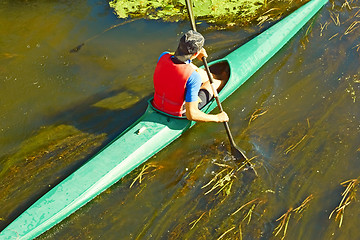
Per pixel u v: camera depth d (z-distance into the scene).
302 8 5.18
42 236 2.93
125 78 4.30
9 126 3.76
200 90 3.69
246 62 4.34
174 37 4.82
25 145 3.59
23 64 4.39
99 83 4.24
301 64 4.51
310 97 4.11
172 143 3.62
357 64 4.46
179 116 3.55
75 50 4.61
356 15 5.19
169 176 3.36
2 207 3.07
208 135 3.72
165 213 3.10
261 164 3.46
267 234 2.98
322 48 4.70
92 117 3.87
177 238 2.95
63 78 4.27
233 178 3.35
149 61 4.51
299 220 3.07
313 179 3.35
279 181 3.33
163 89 3.34
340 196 3.23
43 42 4.68
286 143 3.65
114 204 3.15
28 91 4.11
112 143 3.44
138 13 5.16
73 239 2.93
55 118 3.85
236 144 3.63
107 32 4.86
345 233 2.99
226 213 3.11
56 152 3.53
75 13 5.12
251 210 3.12
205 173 3.39
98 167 3.26
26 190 3.21
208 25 5.01
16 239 2.81
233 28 4.97
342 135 3.71
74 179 3.19
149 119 3.58
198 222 3.05
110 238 2.94
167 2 5.35
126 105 4.00
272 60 4.58
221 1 5.40
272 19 5.11
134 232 2.98
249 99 4.10
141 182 3.31
